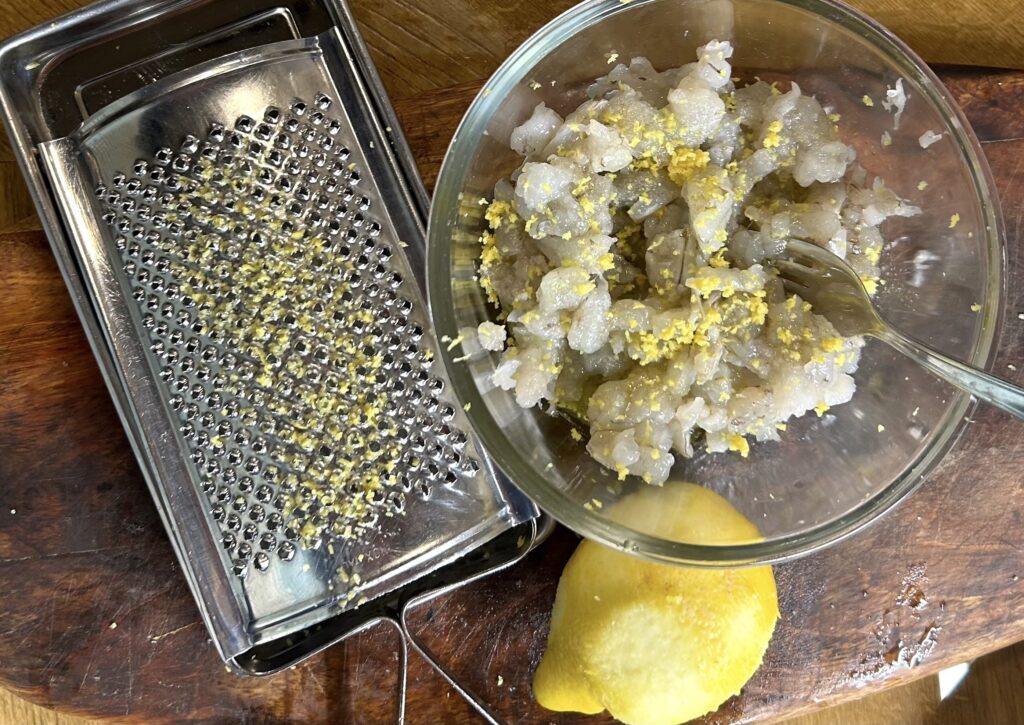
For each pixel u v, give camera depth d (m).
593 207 0.24
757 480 0.26
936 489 0.29
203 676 0.29
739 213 0.25
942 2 0.29
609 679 0.27
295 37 0.28
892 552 0.29
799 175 0.24
